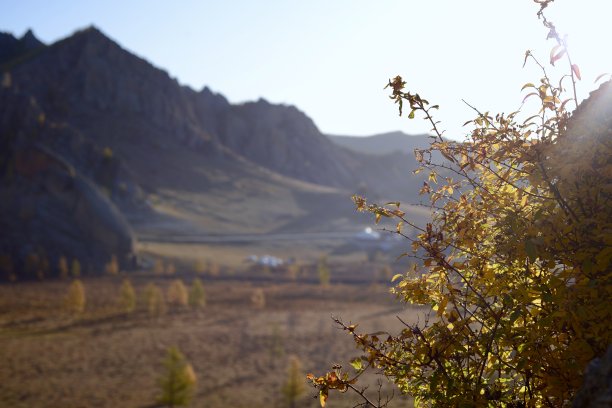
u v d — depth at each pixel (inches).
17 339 3137.3
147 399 2084.2
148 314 4099.4
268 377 2459.4
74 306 3998.5
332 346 3034.0
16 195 6363.2
